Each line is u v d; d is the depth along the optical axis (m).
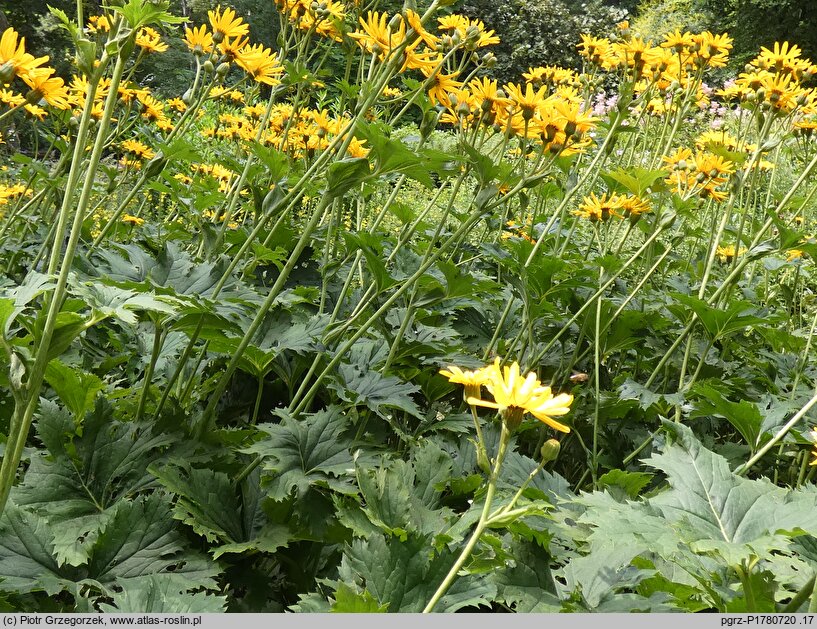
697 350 3.51
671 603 1.54
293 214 4.99
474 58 2.88
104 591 1.64
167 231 4.05
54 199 3.27
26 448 2.06
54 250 1.48
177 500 2.01
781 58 3.49
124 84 3.21
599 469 2.94
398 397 2.34
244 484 2.12
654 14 16.14
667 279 4.25
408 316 2.57
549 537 1.74
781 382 3.33
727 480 1.58
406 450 2.63
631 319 3.16
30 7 12.35
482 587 1.55
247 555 1.92
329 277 3.06
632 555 1.66
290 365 2.63
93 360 2.65
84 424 2.03
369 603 1.41
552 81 4.21
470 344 3.38
